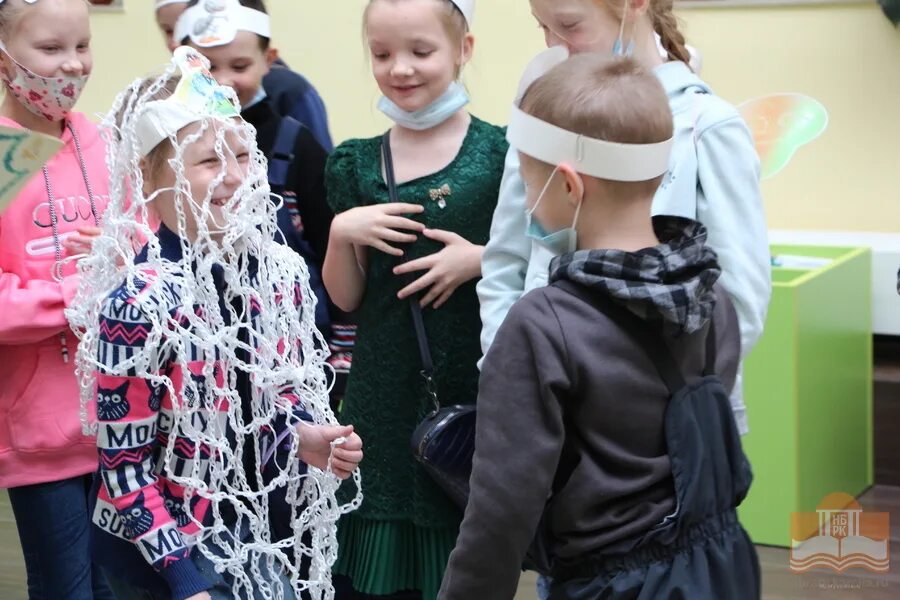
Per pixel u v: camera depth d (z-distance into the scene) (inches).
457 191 88.5
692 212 72.2
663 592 56.3
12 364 90.3
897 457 146.1
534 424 56.3
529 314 57.3
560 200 60.2
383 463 89.8
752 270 71.5
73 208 91.9
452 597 58.9
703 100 74.8
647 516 56.9
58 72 89.8
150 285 63.1
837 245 147.7
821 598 114.2
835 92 155.7
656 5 79.0
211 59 102.9
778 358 124.2
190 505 66.8
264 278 66.7
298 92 127.8
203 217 63.6
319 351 72.0
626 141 58.2
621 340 56.7
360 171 91.9
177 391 65.3
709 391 59.3
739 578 58.7
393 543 89.6
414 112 88.8
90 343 65.3
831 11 153.8
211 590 66.4
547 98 59.7
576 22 75.1
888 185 155.4
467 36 91.4
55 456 91.4
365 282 91.8
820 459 132.9
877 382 146.6
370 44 89.1
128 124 64.4
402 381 89.5
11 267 89.1
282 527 73.0
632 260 56.2
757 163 74.6
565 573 59.6
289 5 183.3
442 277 87.0
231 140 66.9
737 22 158.2
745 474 60.8
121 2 192.1
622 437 57.3
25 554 94.1
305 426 70.3
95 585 96.2
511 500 56.1
